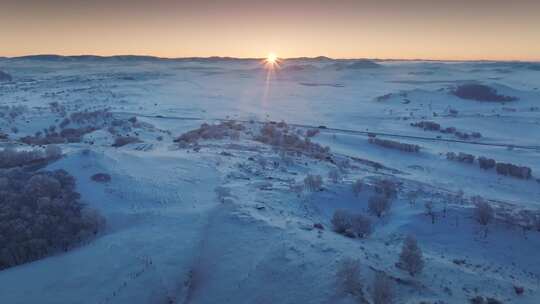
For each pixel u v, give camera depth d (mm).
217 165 107688
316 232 66188
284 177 103438
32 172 87125
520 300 51062
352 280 49125
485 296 50625
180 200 82500
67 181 82688
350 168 128625
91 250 64500
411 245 56750
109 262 61469
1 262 60438
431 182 122312
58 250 64688
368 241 66438
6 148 106500
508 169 137125
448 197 91688
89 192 81250
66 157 94625
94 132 170500
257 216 71500
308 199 85062
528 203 105625
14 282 56688
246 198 81625
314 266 55219
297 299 50406
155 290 56375
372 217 80000
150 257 62562
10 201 71438
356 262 52469
